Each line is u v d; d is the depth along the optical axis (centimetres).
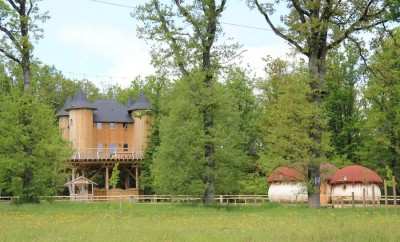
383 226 2408
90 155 7862
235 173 4788
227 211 4012
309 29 3947
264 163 4516
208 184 4712
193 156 4644
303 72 4712
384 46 4241
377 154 6394
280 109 4231
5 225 2792
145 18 4534
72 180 7656
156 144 7912
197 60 4612
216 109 4656
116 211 4050
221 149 4669
